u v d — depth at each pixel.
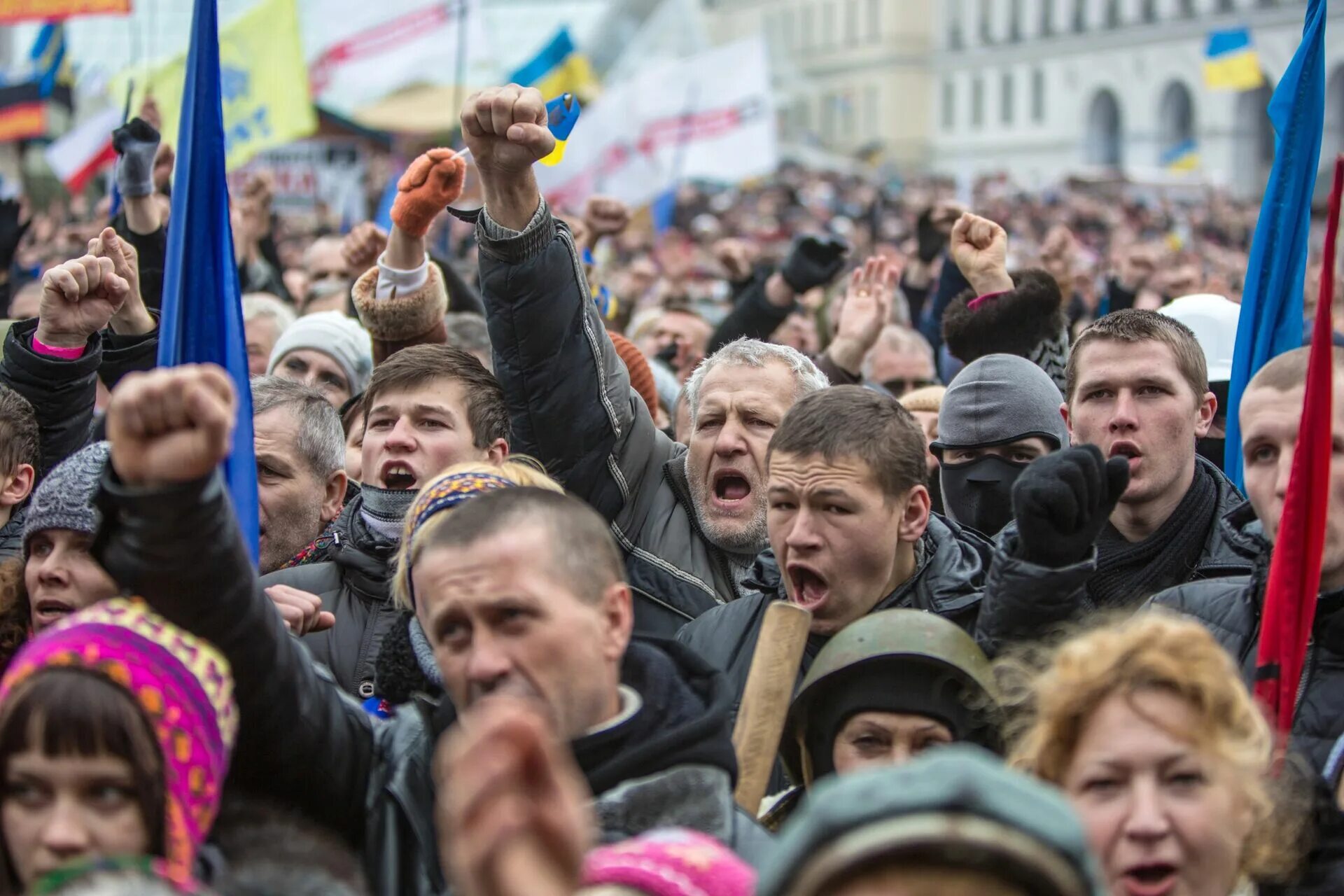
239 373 3.88
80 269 5.00
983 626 3.60
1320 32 5.41
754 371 5.14
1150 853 2.76
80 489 4.02
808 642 4.19
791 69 100.00
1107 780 2.82
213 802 2.76
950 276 8.73
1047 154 85.38
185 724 2.71
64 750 2.64
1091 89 81.62
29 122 16.00
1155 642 2.88
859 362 7.42
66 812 2.66
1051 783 2.89
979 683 3.41
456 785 1.92
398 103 28.84
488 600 2.93
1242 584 4.11
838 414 4.14
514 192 4.55
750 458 5.05
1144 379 4.77
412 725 3.30
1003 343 6.35
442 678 3.30
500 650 2.92
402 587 3.82
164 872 2.52
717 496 5.12
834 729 3.49
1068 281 9.27
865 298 7.48
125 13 11.97
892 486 4.11
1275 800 3.07
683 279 15.06
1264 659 3.57
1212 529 4.82
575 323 4.73
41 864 2.66
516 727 1.92
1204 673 2.83
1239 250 30.12
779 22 106.75
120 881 2.43
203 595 2.82
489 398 5.03
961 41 92.38
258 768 3.09
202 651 2.78
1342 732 3.71
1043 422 5.13
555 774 1.92
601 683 3.00
